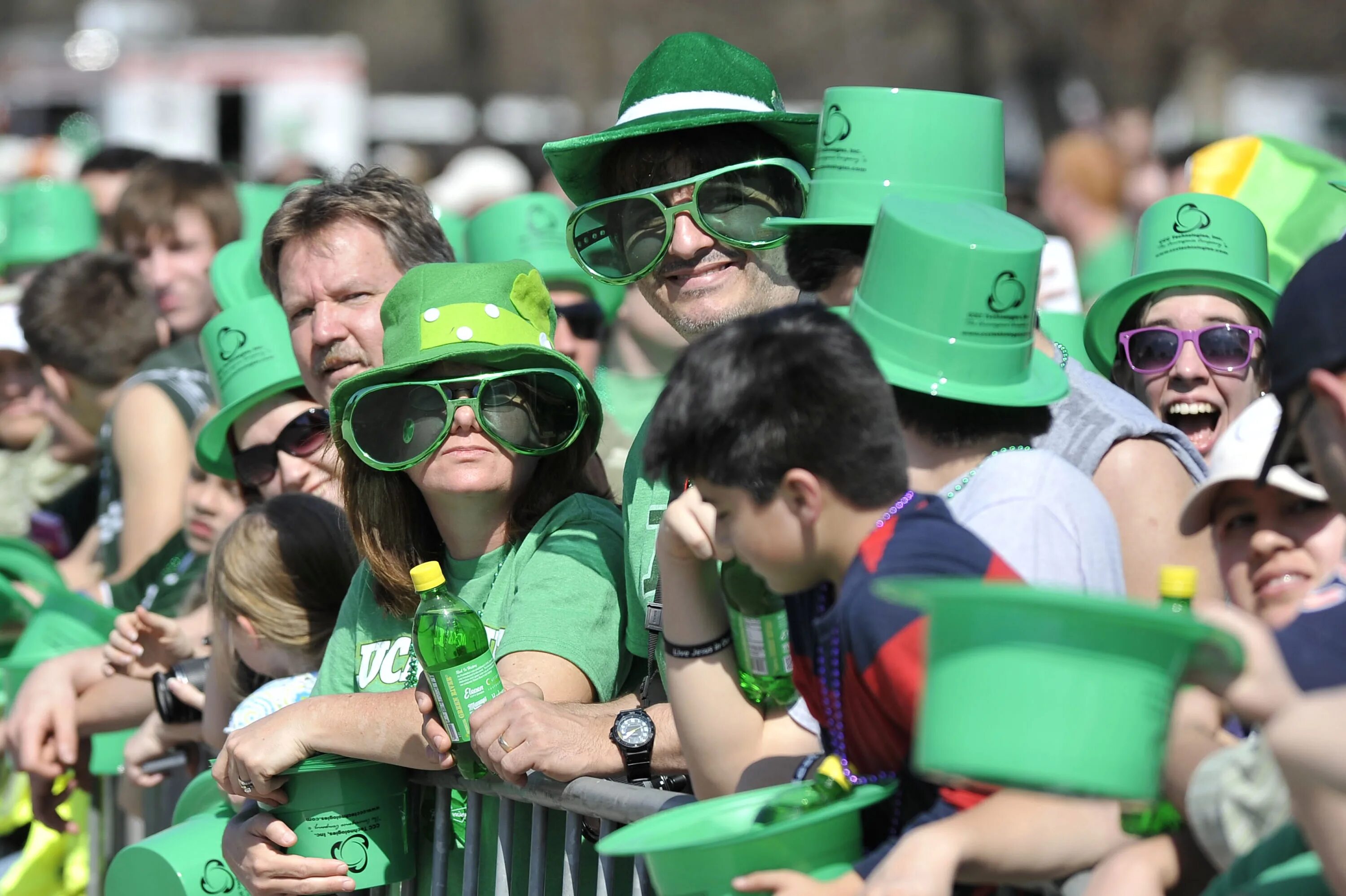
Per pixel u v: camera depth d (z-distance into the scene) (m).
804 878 7.52
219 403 15.41
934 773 6.37
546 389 11.47
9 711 16.83
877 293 9.15
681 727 8.93
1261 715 6.23
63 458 20.41
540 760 10.05
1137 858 7.38
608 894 9.93
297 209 13.59
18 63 72.69
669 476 8.06
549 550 11.54
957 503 8.76
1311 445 7.21
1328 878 6.17
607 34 89.69
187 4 123.88
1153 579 9.49
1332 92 79.56
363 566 12.38
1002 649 6.21
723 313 12.10
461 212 35.84
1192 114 71.94
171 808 15.72
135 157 28.33
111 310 19.70
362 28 124.25
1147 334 12.92
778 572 7.91
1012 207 21.89
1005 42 75.38
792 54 101.81
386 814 11.55
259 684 13.40
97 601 18.16
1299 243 13.99
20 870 17.16
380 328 13.27
